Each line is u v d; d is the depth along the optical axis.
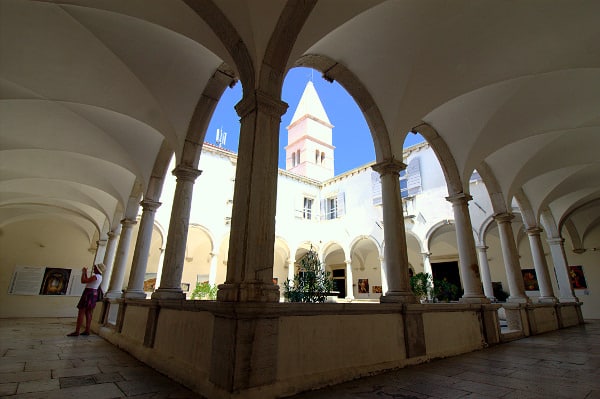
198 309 4.44
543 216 14.95
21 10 5.24
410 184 17.81
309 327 4.03
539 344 7.59
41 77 6.72
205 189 18.03
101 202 14.34
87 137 9.10
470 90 7.35
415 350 5.34
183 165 7.26
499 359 5.66
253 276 3.72
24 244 17.91
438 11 5.66
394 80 6.82
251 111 4.56
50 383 3.96
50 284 18.14
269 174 4.27
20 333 9.20
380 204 18.70
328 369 4.07
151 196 9.41
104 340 8.24
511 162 10.66
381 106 7.11
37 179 12.61
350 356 4.39
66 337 8.57
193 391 3.72
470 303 7.20
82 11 5.36
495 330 7.71
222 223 18.17
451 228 17.19
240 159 4.44
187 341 4.53
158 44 6.23
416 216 17.17
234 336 3.32
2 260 17.27
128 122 8.66
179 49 6.41
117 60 6.33
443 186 16.39
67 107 7.90
